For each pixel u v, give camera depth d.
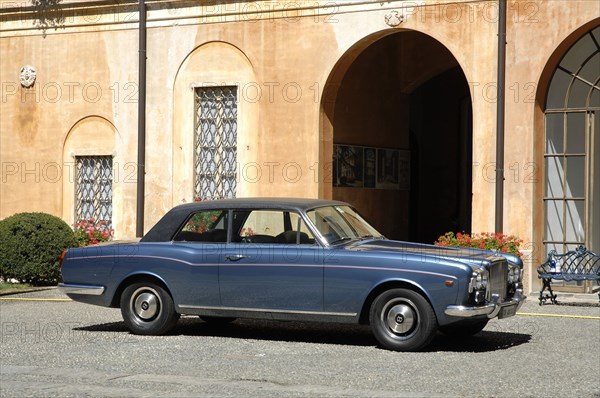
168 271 11.63
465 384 8.76
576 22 15.91
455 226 23.53
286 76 18.27
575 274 14.86
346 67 18.06
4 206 20.98
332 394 8.27
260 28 18.48
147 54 19.56
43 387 8.53
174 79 19.33
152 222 19.55
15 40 20.84
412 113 23.09
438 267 10.46
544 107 16.56
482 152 16.61
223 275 11.40
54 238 17.94
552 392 8.45
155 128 19.52
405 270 10.56
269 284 11.19
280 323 13.05
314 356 10.30
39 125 20.69
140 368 9.55
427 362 9.91
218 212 11.72
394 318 10.64
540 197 16.53
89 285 12.03
